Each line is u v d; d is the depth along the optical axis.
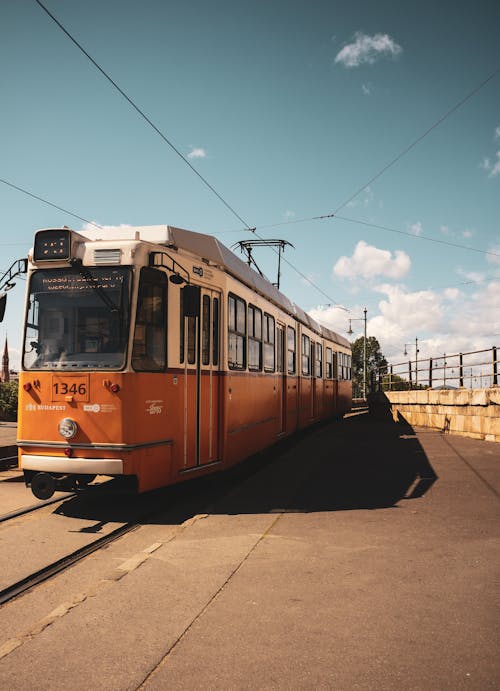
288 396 15.47
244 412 10.93
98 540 6.50
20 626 4.26
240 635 4.00
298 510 7.75
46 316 7.79
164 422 7.92
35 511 7.95
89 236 8.70
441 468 10.99
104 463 7.21
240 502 8.26
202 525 6.99
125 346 7.43
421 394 21.56
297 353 17.12
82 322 7.64
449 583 4.96
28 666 3.60
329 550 5.94
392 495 8.62
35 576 5.36
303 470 11.11
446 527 6.77
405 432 19.19
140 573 5.28
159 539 6.53
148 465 7.55
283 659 3.65
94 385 7.38
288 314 15.96
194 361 8.79
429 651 3.74
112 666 3.59
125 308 7.53
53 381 7.52
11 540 6.50
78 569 5.55
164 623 4.21
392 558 5.66
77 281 7.74
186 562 5.59
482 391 16.00
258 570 5.35
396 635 3.98
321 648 3.80
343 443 15.95
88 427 7.34
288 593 4.77
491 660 3.62
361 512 7.59
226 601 4.61
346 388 28.52
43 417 7.53
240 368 10.70
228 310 10.01
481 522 6.98
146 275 7.77
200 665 3.59
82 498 8.80
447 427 18.80
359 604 4.53
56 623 4.22
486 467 11.03
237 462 10.45
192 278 8.84
